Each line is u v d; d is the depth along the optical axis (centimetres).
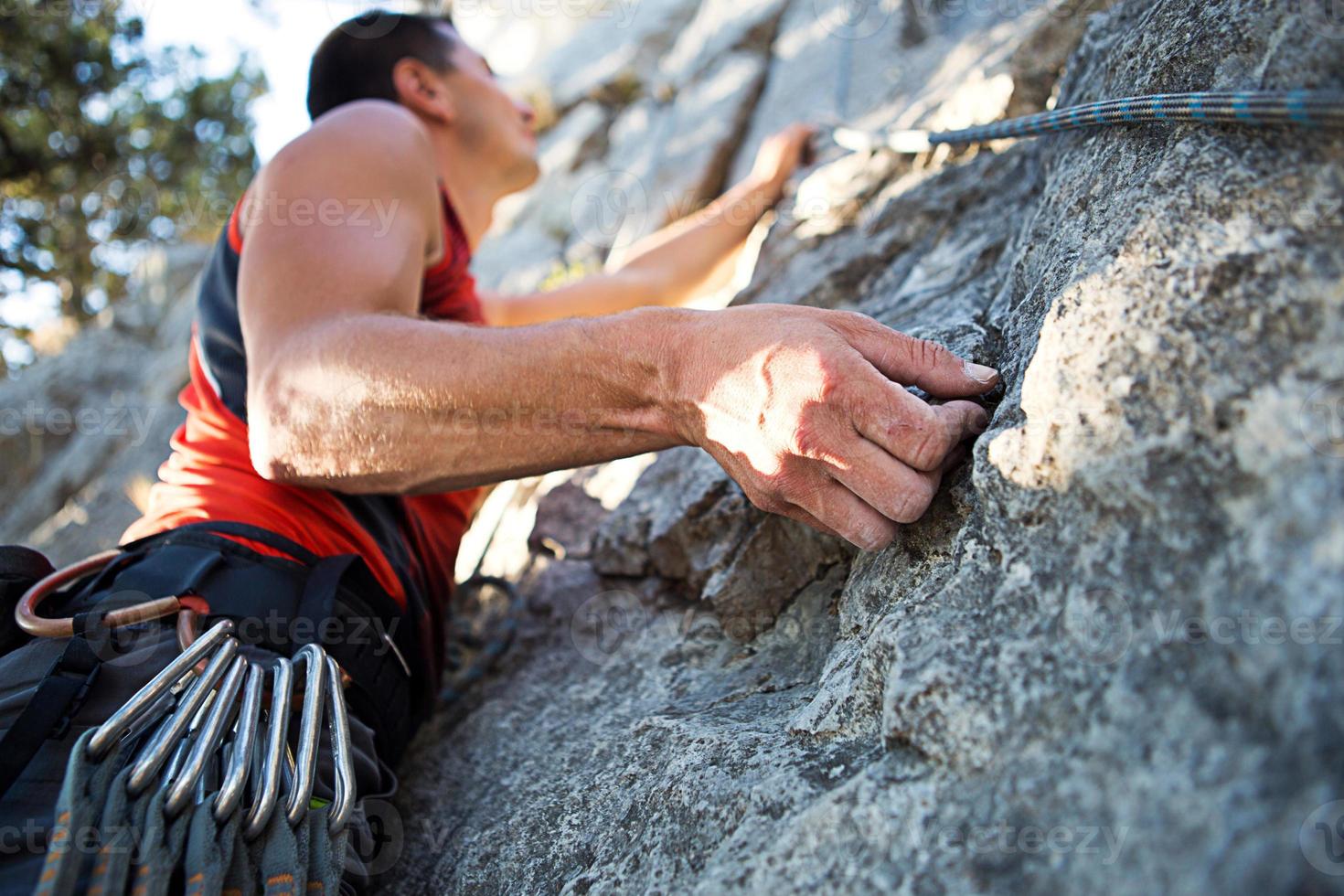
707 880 90
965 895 74
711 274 256
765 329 111
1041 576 86
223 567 141
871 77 297
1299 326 78
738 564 148
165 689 111
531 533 209
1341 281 78
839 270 200
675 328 119
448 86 220
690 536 165
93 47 534
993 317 136
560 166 419
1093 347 89
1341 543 69
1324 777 63
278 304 148
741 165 321
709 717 124
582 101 449
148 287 585
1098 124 118
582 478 213
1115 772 72
